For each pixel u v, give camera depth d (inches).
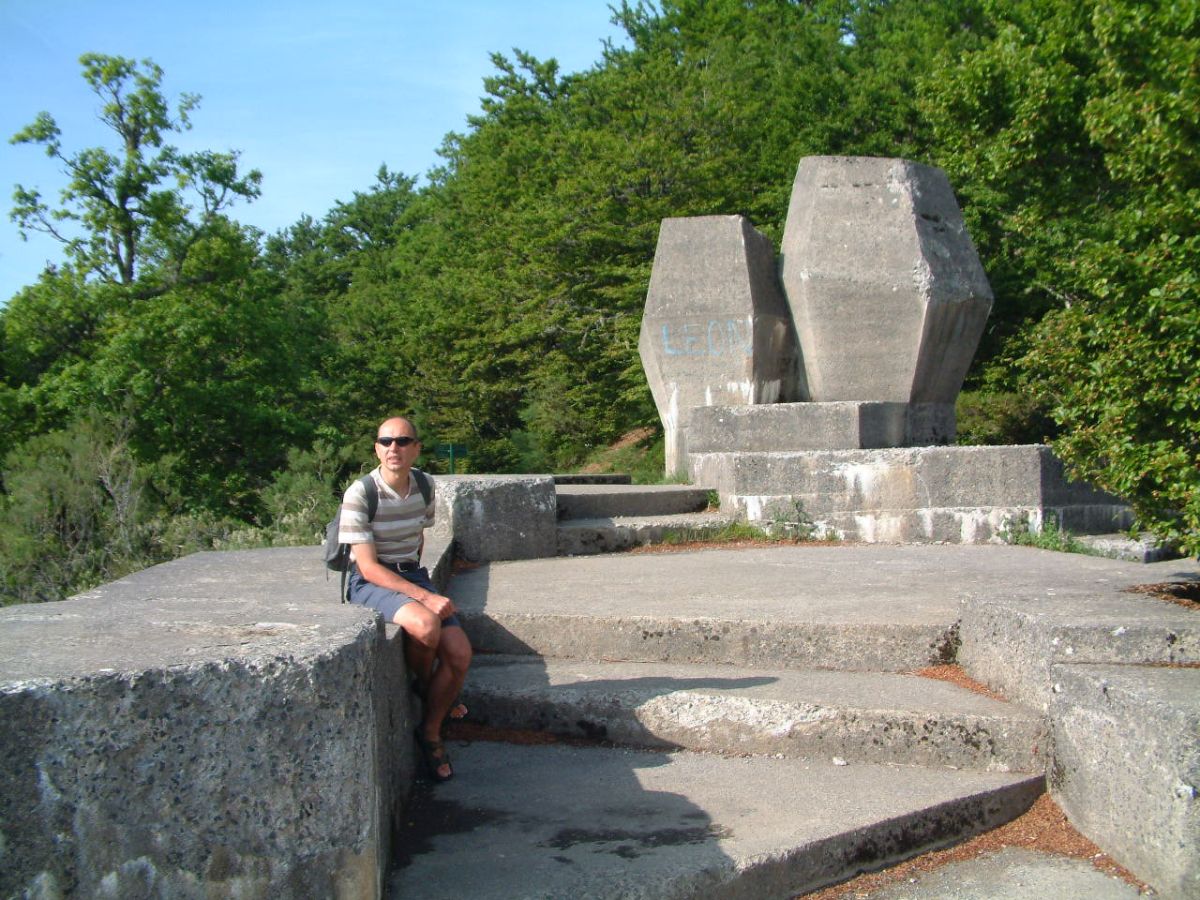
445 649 158.4
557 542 311.4
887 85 989.8
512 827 142.0
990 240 879.7
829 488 338.3
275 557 250.8
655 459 979.3
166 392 847.1
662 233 402.0
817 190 385.4
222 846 98.0
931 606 211.8
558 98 1485.0
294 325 999.0
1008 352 838.5
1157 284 168.6
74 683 94.3
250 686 99.1
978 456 331.3
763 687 179.8
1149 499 175.9
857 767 163.6
